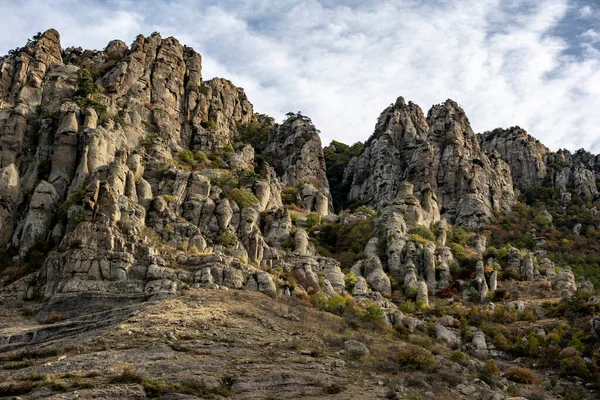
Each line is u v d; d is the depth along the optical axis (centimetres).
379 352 5766
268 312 6219
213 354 4866
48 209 8006
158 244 7356
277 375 4538
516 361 7094
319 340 5681
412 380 5019
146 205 8206
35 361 4662
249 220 8906
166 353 4741
